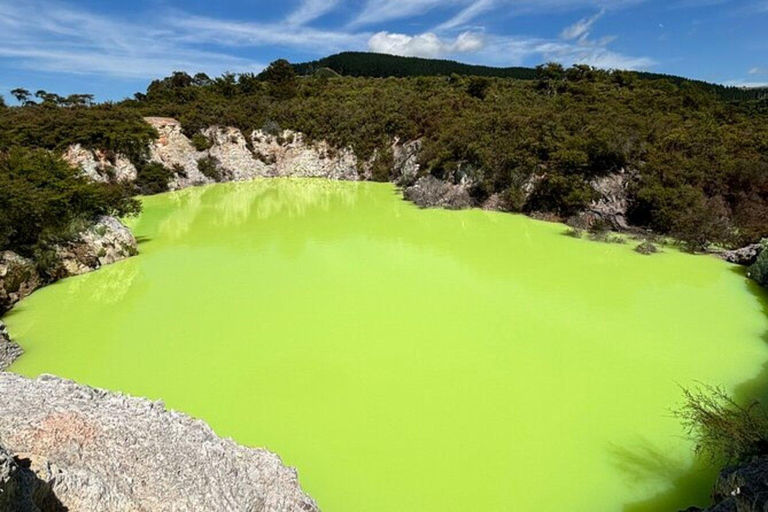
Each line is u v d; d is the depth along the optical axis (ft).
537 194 93.45
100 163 116.88
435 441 29.35
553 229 81.66
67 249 59.31
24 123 115.55
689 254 67.36
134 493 18.21
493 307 49.08
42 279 55.88
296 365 38.06
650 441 29.09
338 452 28.37
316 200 110.32
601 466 27.12
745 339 41.93
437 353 39.88
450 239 75.77
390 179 138.21
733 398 33.32
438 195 103.91
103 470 18.81
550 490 25.43
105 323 45.68
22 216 54.08
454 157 108.47
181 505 18.20
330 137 148.97
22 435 19.53
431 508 24.30
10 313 48.06
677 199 76.89
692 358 38.86
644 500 24.62
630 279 57.11
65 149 114.01
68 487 16.83
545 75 166.61
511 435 29.86
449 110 135.64
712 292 53.01
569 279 57.26
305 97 172.55
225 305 49.80
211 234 79.61
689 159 84.07
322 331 43.80
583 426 30.60
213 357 39.34
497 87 163.84
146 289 54.34
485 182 99.35
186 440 22.12
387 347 40.91
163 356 39.52
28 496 14.70
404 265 62.59
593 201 84.89
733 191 78.95
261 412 32.19
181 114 146.72
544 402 33.24
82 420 21.35
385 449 28.66
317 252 68.69
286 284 55.67
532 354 39.73
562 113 104.94
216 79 184.65
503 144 100.53
